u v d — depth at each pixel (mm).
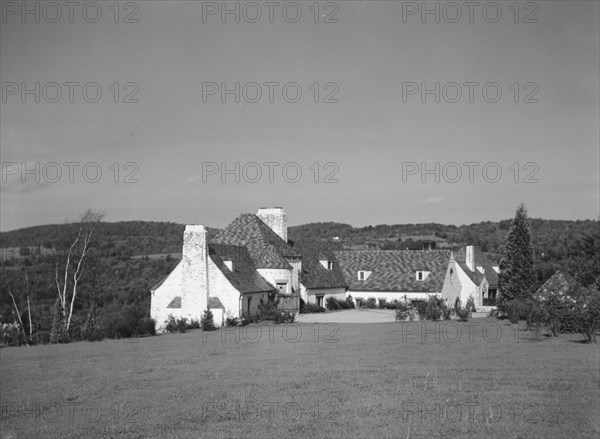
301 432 15562
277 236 67188
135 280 92125
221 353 29891
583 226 112062
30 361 29484
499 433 14984
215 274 53000
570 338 33812
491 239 146000
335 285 71312
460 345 30828
